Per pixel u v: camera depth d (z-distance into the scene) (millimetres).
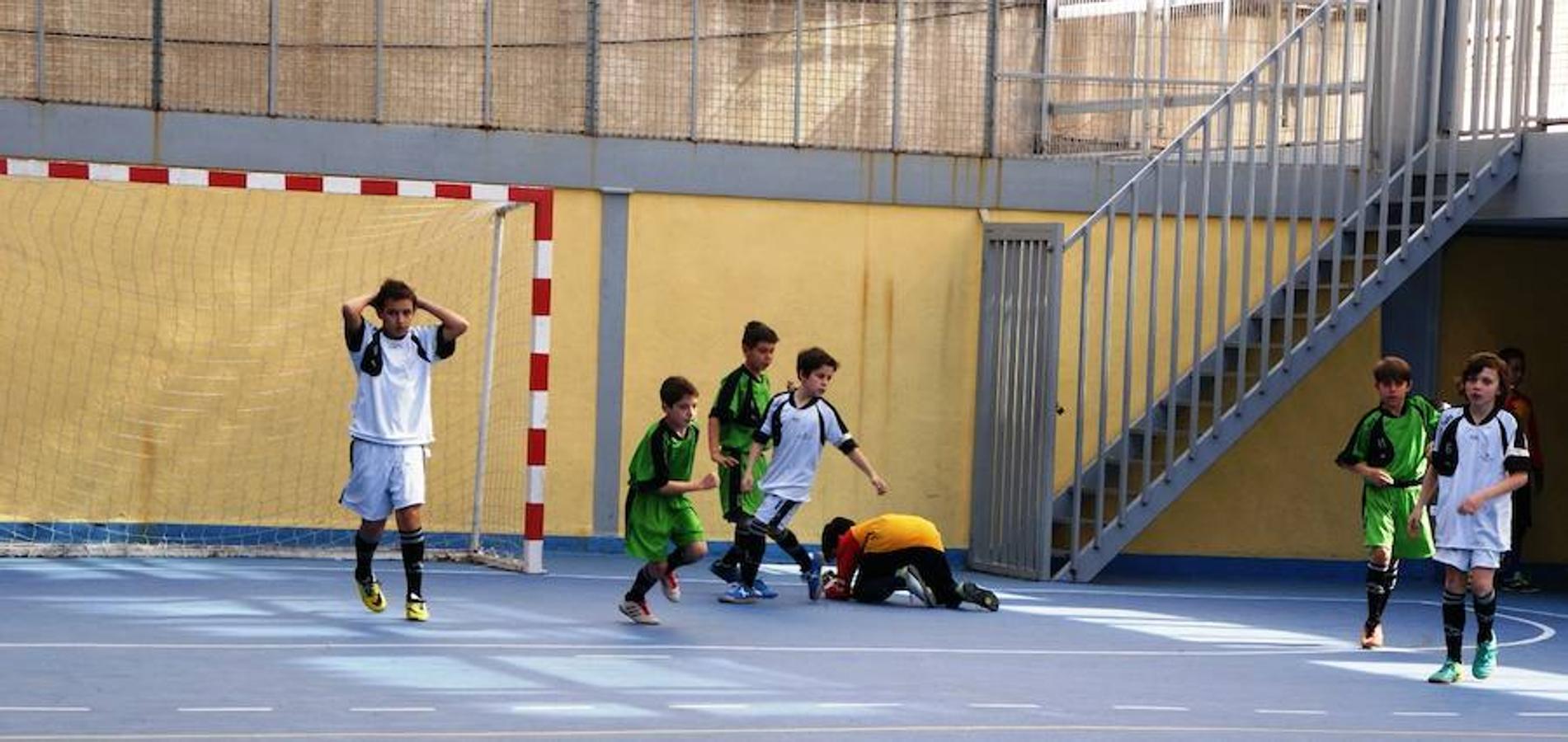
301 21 38125
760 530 32562
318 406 38562
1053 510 40156
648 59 39562
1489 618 27359
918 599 34062
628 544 29219
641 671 25125
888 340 40500
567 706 22391
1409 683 27016
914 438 40625
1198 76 41969
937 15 40750
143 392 37781
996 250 40062
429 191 34688
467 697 22766
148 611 29141
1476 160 39094
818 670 25766
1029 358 39000
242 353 38188
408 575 28891
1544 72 39094
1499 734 23062
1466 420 27172
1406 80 40969
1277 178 40031
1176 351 38625
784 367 40094
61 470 37438
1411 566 43469
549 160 39031
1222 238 38562
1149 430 38656
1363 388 42531
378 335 28500
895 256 40531
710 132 39812
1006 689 24812
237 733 20109
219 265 38062
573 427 39438
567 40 39188
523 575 35719
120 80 37500
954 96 40875
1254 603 36625
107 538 37594
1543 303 44156
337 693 22734
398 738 20141
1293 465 42312
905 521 33469
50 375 37344
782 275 40062
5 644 25609
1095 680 25969
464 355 38844
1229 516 42000
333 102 38344
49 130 37062
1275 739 22047
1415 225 40000
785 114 40156
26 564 34938
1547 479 44531
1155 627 32031
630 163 39438
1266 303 38812
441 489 38844
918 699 23750
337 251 38500
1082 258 39344
